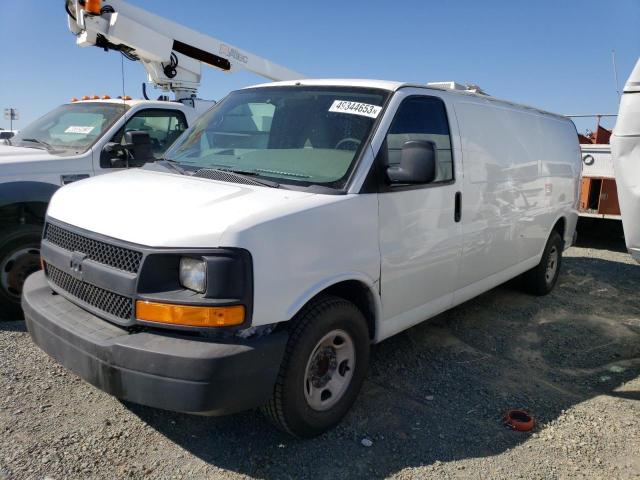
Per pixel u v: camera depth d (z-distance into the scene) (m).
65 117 6.64
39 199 5.04
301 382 3.13
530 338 5.36
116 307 3.01
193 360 2.69
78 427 3.40
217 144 4.21
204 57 8.31
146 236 2.89
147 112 6.45
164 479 2.97
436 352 4.88
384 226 3.66
